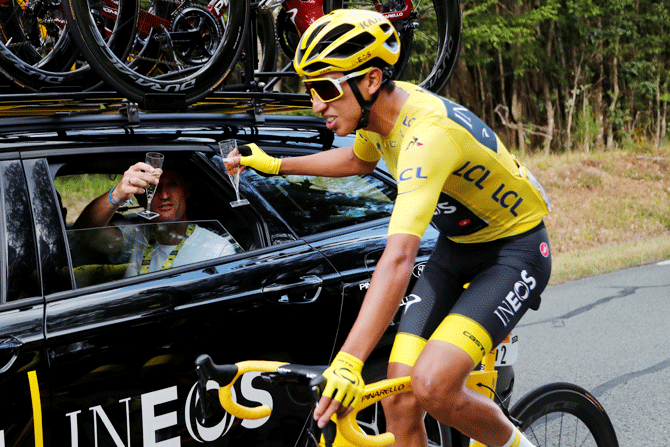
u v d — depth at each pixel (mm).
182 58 3311
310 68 1757
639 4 17094
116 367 1825
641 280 6223
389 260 1553
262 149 2453
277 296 2090
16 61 2602
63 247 1942
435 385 1723
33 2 3006
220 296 2008
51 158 2096
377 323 1485
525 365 4203
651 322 4918
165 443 1891
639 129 17578
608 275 6590
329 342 2178
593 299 5637
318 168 2275
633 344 4480
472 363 1795
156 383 1880
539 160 13781
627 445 3152
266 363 1521
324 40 1713
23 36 3066
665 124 17906
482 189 1914
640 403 3602
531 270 1991
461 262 2084
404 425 1836
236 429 2014
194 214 2432
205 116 2523
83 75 2801
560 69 15531
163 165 2340
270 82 3719
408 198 1663
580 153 15297
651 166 14055
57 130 2186
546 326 4965
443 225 2043
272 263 2156
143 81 2363
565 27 15781
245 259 2156
